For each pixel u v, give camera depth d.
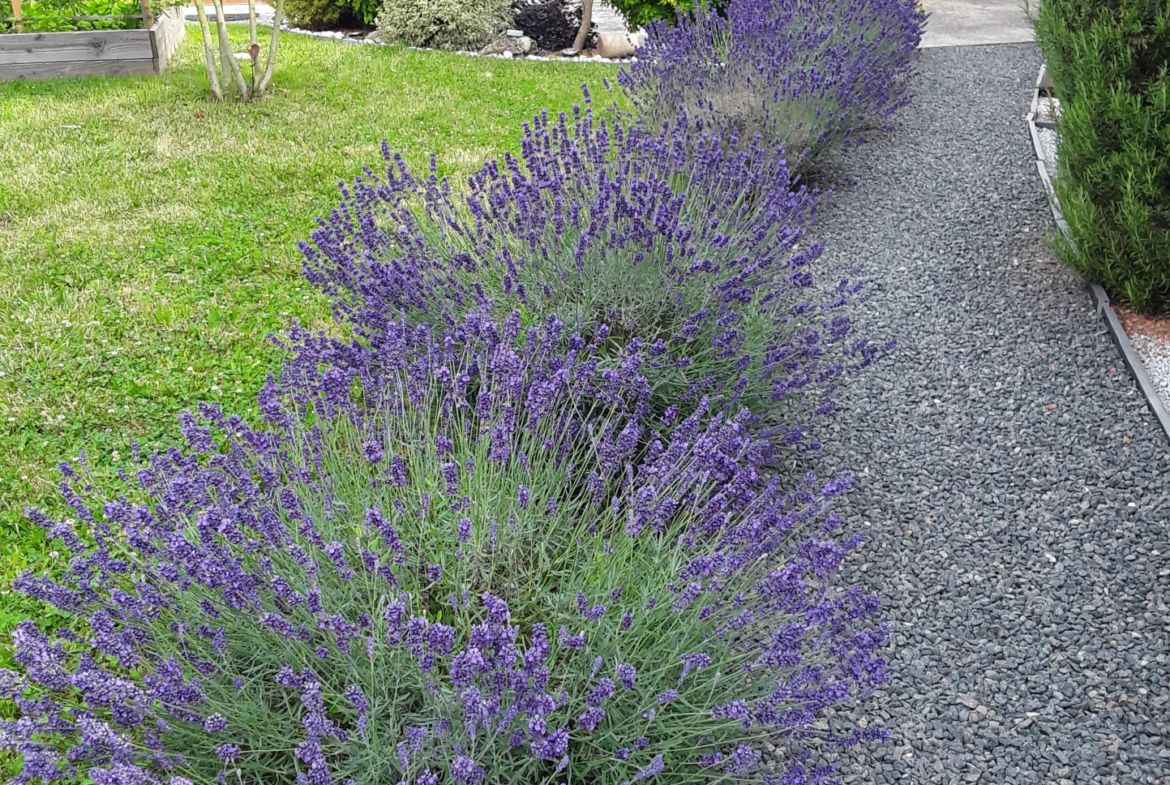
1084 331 4.87
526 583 2.59
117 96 8.91
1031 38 11.52
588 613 2.25
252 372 4.35
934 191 6.84
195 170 6.99
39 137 7.68
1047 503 3.69
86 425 3.94
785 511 3.58
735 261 3.91
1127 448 3.97
